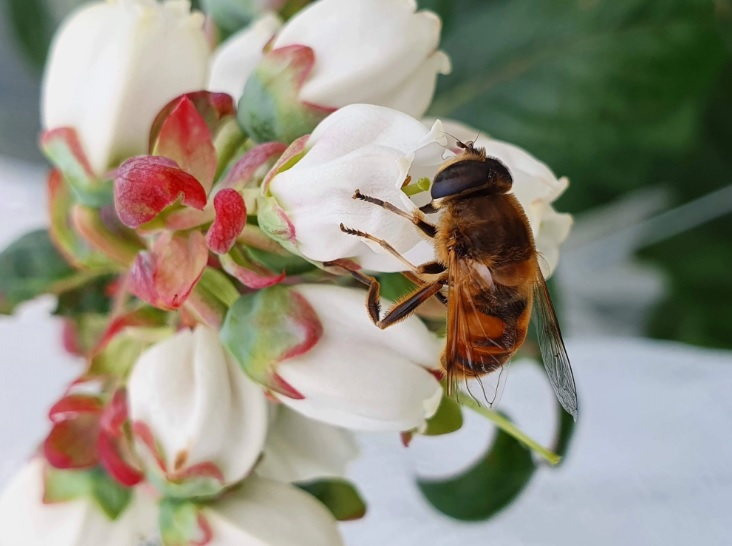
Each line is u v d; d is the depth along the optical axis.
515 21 0.07
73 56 0.05
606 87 0.07
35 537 0.05
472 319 0.05
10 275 0.05
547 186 0.05
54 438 0.05
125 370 0.05
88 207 0.05
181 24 0.05
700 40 0.06
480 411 0.05
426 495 0.06
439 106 0.07
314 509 0.05
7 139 0.07
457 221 0.05
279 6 0.06
